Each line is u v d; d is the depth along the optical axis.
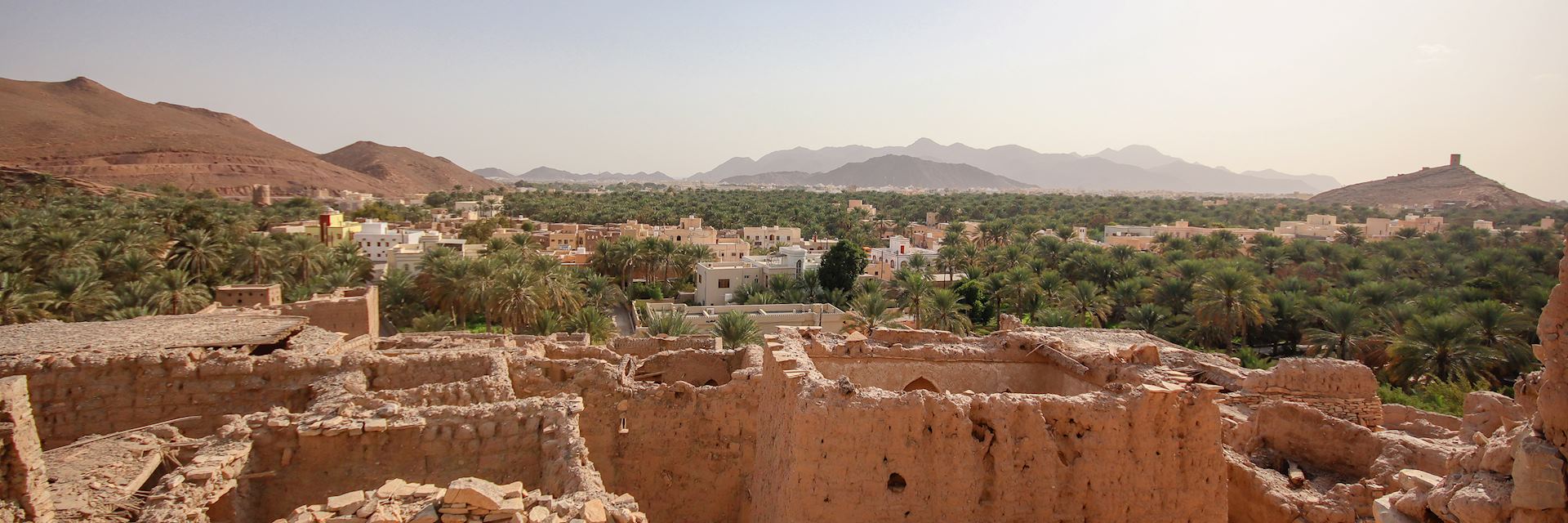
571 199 173.38
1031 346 13.09
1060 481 9.83
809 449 9.30
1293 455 14.07
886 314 47.28
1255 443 14.46
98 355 12.62
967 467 9.55
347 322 24.38
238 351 13.73
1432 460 11.81
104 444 10.27
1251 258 75.88
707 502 14.50
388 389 13.27
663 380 17.72
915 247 98.31
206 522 8.56
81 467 9.55
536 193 195.12
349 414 10.47
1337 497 11.48
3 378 8.09
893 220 147.88
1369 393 16.25
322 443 10.03
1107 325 55.72
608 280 62.47
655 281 72.38
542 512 7.48
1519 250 71.62
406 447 10.23
